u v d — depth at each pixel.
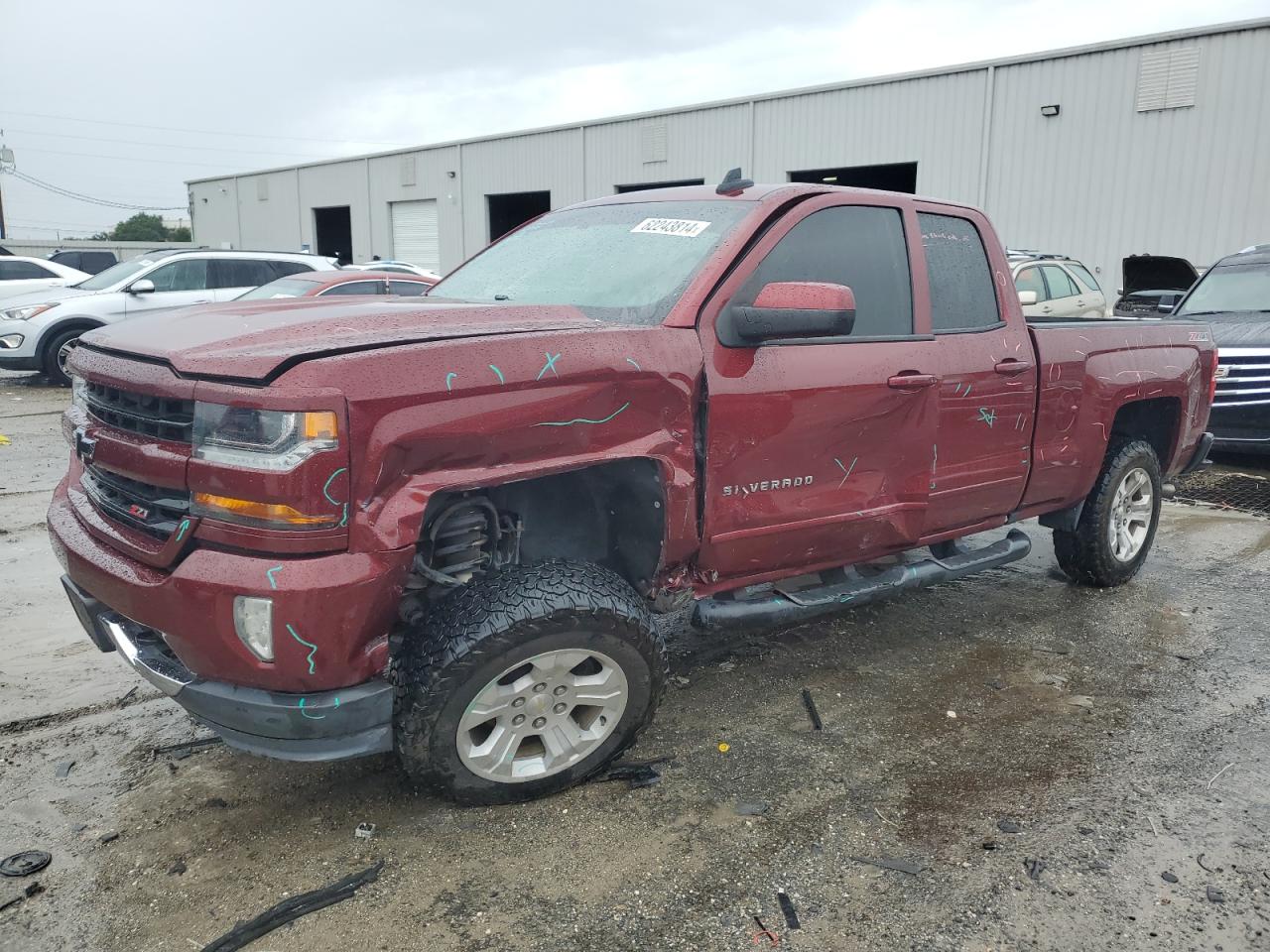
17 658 4.03
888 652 4.29
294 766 3.21
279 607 2.35
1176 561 5.73
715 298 3.14
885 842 2.81
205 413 2.42
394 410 2.42
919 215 3.90
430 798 3.00
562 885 2.59
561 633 2.75
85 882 2.59
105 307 12.34
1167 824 2.91
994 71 19.30
